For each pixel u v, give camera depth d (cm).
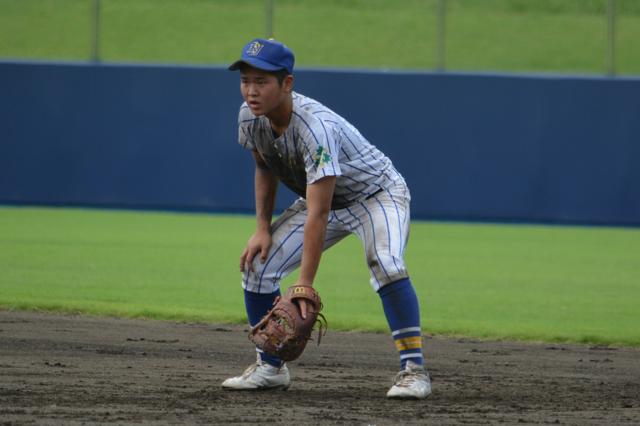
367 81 5947
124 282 3434
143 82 5944
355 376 2025
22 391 1733
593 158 5903
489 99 5912
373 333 2652
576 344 2578
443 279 3825
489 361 2278
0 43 6769
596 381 2033
